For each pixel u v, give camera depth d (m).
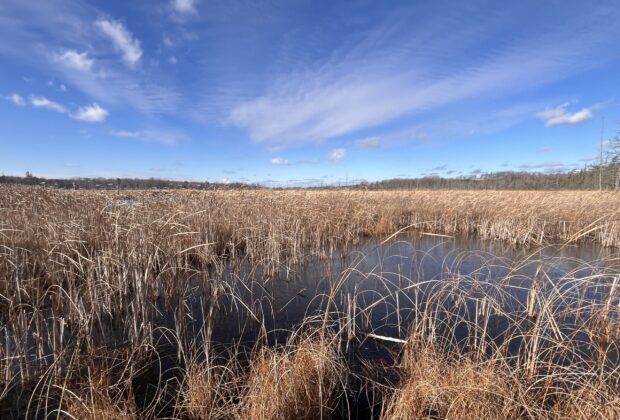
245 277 8.13
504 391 3.04
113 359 4.20
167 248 7.19
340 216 13.09
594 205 14.29
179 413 3.33
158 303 6.49
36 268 6.33
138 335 4.84
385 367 4.30
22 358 4.12
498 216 14.80
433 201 17.81
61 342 4.26
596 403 2.90
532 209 13.98
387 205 16.88
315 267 9.17
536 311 5.87
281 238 9.73
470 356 3.88
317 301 6.61
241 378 3.81
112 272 6.16
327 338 4.44
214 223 10.02
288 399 3.22
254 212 11.11
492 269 8.51
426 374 3.60
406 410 3.08
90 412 3.05
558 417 2.88
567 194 18.69
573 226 13.59
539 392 3.24
